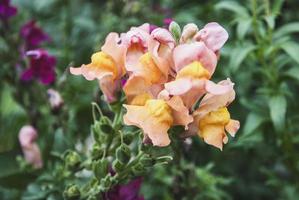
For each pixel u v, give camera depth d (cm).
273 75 53
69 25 68
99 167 40
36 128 57
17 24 70
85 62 65
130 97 36
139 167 38
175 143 40
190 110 36
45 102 58
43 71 54
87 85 59
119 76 38
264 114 53
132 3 59
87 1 77
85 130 58
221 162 61
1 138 60
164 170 53
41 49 59
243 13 52
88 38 68
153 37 35
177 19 63
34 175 52
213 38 36
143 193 54
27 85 58
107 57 38
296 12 66
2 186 52
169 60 35
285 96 54
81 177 47
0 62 58
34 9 73
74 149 49
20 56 59
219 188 59
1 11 59
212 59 35
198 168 53
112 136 40
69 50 66
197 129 36
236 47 52
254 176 62
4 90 65
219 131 35
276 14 52
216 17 66
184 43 36
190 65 34
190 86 34
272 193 62
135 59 36
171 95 35
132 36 36
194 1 72
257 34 52
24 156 53
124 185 41
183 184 49
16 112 62
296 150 59
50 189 47
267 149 58
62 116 53
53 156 50
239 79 61
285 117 53
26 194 48
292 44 51
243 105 56
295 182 56
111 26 59
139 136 38
